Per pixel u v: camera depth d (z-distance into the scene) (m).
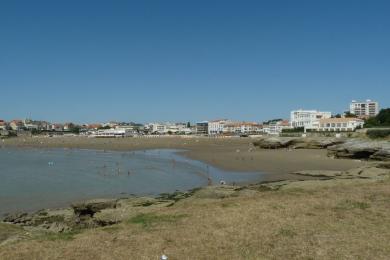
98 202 28.94
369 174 41.03
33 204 37.53
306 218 18.23
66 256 13.98
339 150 74.50
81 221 25.84
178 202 25.41
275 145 105.69
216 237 15.73
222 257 13.62
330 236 15.64
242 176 54.28
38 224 27.00
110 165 74.00
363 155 70.62
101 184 49.88
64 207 35.66
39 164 78.31
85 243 15.43
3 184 50.16
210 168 65.00
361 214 18.81
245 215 18.92
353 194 23.50
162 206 24.17
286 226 17.02
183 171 62.12
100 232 17.14
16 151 126.00
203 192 28.94
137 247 14.71
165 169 65.31
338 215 18.67
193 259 13.47
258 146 115.06
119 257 13.73
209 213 19.62
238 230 16.55
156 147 133.25
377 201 21.41
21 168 70.31
